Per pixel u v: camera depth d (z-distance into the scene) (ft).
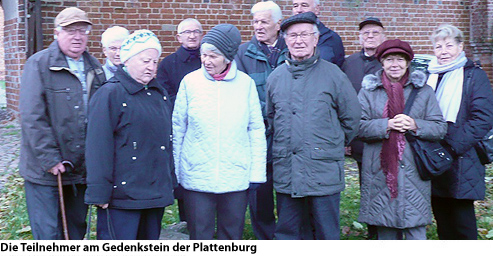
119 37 16.99
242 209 14.28
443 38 14.56
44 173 13.29
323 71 14.07
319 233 14.30
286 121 14.15
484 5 44.19
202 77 13.83
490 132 14.52
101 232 12.67
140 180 12.35
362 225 19.53
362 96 14.66
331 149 14.02
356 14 41.83
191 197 14.06
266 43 16.52
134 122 12.27
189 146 13.89
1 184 25.62
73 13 13.29
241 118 13.92
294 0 17.94
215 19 38.91
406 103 14.16
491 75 44.65
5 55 42.04
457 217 14.94
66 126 13.34
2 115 42.75
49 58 13.26
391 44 14.06
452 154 14.29
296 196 14.03
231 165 13.82
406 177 14.05
